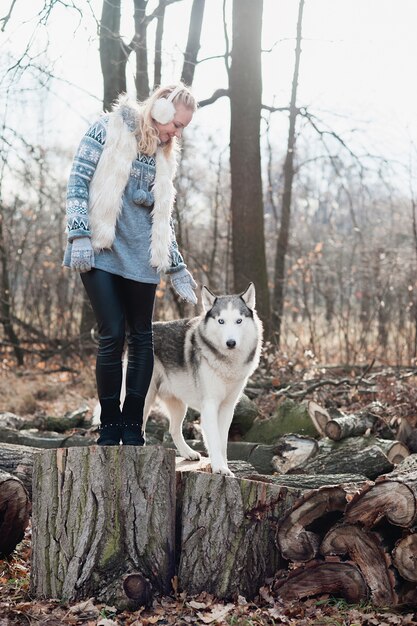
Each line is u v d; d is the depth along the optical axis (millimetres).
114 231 4477
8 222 17359
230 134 12539
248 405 8148
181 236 13828
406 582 4227
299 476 6262
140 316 4707
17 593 4492
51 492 4414
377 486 4250
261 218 12469
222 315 5594
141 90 13938
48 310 15945
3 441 7859
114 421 4637
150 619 4020
